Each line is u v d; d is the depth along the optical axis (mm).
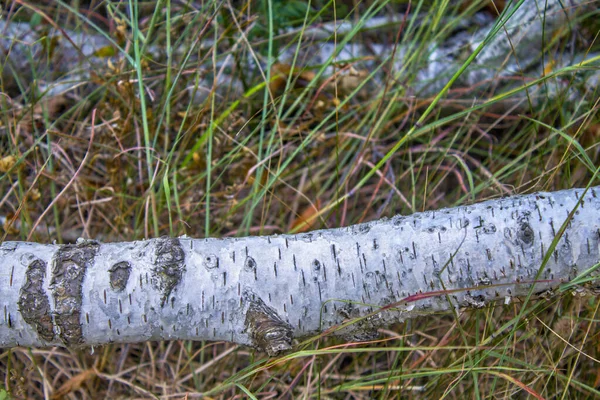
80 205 1242
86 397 1175
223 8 1275
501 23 1059
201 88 1292
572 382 1074
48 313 940
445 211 963
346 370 1195
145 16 1385
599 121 1188
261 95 1321
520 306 1120
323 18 1398
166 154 1227
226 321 958
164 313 952
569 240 928
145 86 1254
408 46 1348
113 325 952
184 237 982
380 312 967
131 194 1271
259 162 1178
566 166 1163
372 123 1282
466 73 1325
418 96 1337
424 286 952
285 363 1109
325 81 1250
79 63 1303
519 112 1336
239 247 967
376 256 954
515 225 936
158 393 1187
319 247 963
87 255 957
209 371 1186
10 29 1340
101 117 1244
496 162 1313
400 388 1054
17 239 1206
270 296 956
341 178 1321
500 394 1117
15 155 1184
